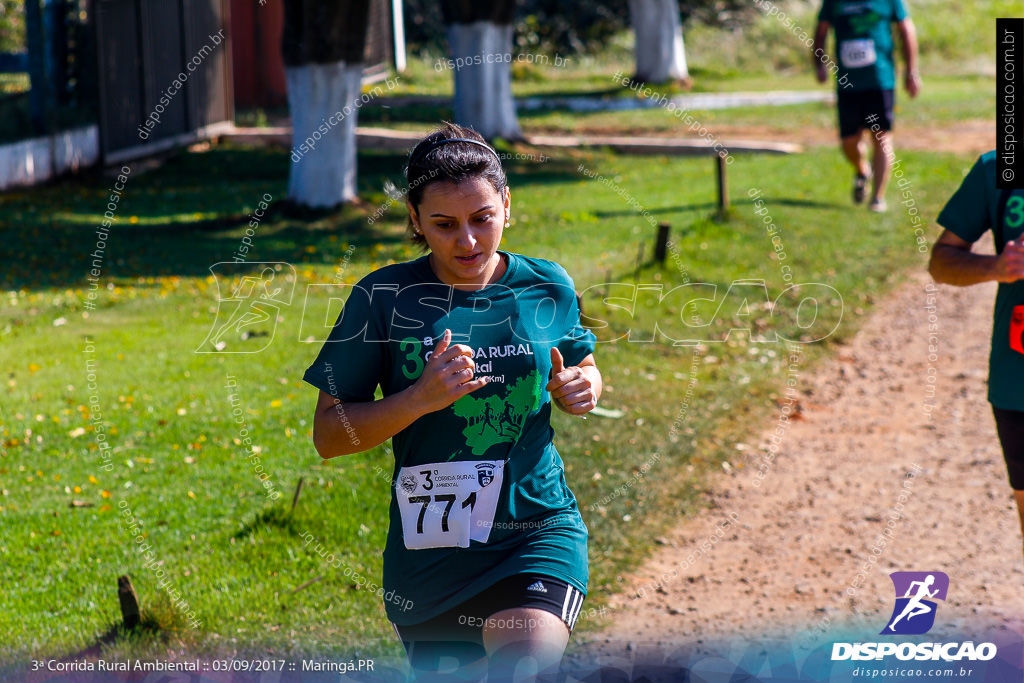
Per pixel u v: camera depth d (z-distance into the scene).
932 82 43.44
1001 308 6.99
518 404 5.22
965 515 9.94
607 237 19.34
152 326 15.27
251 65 37.84
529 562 5.15
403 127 32.22
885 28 20.58
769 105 38.28
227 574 8.59
